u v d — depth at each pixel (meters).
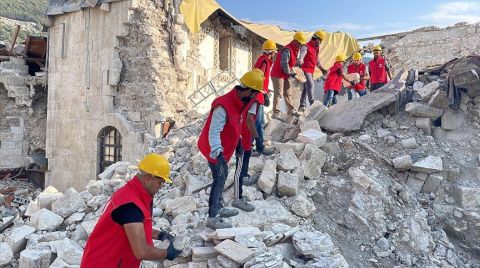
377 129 7.14
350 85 10.87
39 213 6.25
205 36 14.52
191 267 4.44
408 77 8.03
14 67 15.35
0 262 5.45
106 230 3.01
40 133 15.40
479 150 6.57
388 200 5.78
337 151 6.72
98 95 12.98
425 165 6.21
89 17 13.20
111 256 3.00
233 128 4.62
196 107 13.76
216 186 4.82
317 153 6.30
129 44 12.59
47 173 14.29
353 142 6.76
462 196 5.94
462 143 6.77
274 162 5.98
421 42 18.02
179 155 7.84
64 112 13.99
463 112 7.02
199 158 6.73
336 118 7.43
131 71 12.55
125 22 12.31
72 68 13.73
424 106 6.92
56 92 14.24
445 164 6.43
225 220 5.00
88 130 13.25
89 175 13.16
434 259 5.27
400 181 6.27
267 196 5.70
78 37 13.53
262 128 6.39
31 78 15.03
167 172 3.16
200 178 6.45
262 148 6.45
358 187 5.90
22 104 15.26
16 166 15.30
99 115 12.95
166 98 12.38
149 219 3.10
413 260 5.21
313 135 6.72
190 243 4.75
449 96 6.73
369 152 6.56
